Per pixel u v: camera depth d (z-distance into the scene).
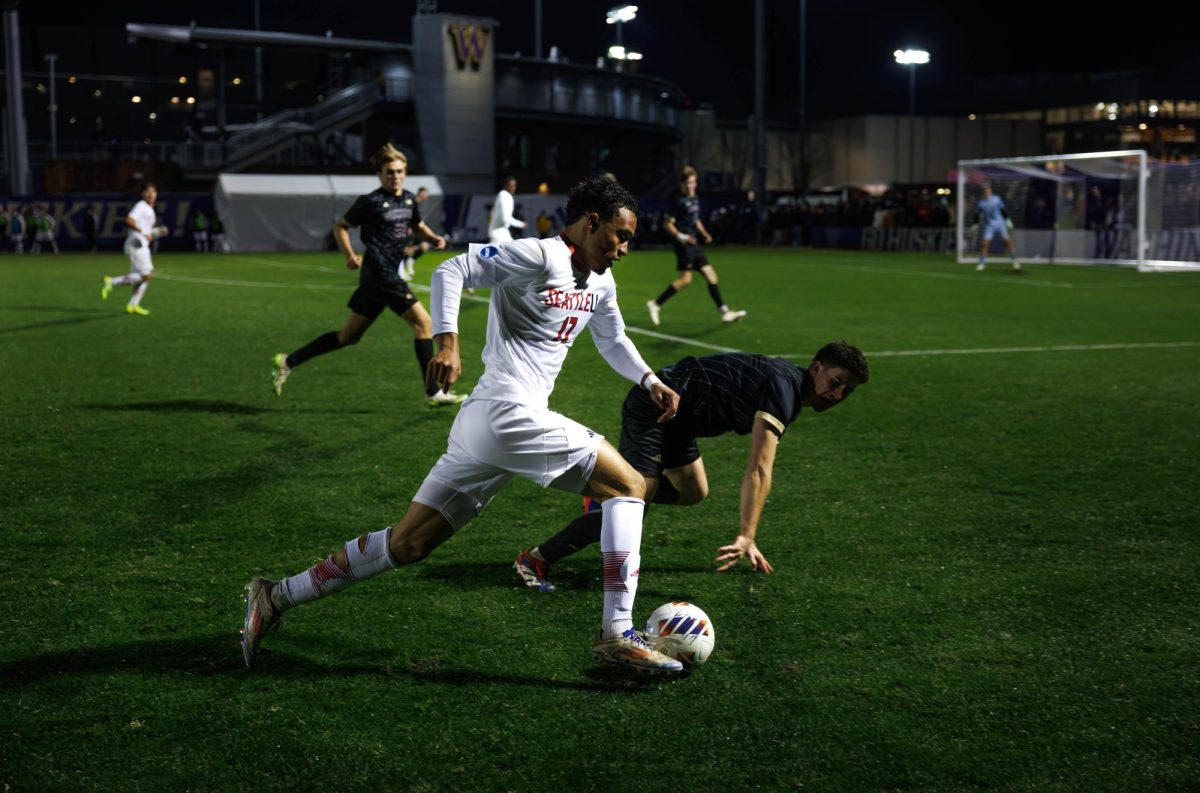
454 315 3.11
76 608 3.73
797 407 3.77
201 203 36.38
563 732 2.88
